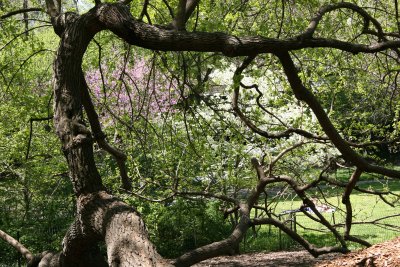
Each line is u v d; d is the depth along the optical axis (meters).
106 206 4.90
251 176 12.90
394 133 12.28
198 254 6.55
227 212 9.71
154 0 9.61
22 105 9.91
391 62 12.28
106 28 5.71
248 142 11.84
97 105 10.08
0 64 9.66
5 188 13.62
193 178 12.58
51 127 11.16
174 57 9.46
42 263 6.97
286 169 12.72
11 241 8.15
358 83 12.23
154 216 13.50
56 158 12.46
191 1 7.39
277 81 12.43
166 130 11.07
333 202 20.38
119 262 4.31
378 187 25.33
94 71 12.98
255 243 15.52
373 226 17.72
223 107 12.51
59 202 14.03
